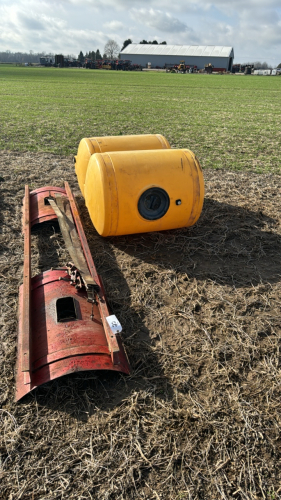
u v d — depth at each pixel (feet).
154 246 17.21
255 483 8.20
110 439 8.84
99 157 15.67
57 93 79.46
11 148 32.68
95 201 16.08
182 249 17.06
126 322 12.53
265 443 8.95
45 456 8.47
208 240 18.02
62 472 8.17
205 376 10.64
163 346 11.58
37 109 55.77
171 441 8.87
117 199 15.33
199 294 13.98
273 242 18.07
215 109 63.26
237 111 61.57
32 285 12.47
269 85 129.39
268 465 8.54
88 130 41.39
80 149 19.39
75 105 61.26
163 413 9.51
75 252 13.82
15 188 23.06
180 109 61.57
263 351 11.61
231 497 7.91
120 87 100.53
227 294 14.16
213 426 9.23
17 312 12.48
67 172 26.76
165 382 10.38
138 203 15.64
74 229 15.53
